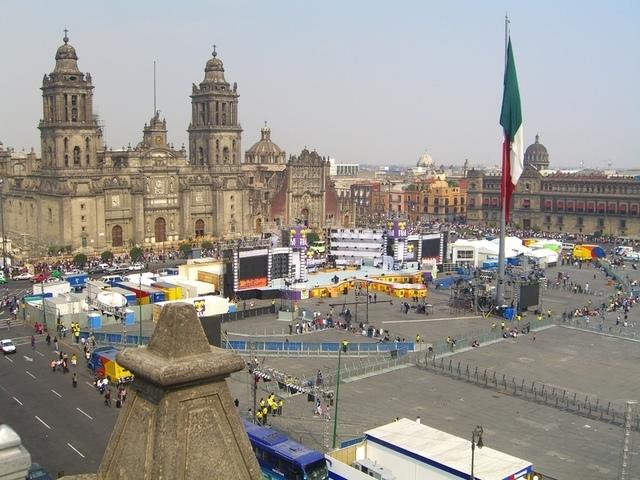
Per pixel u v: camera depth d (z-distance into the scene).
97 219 166.00
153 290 113.25
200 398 9.96
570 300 128.00
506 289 124.12
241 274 123.44
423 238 156.25
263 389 72.19
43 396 68.50
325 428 59.22
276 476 47.59
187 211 182.62
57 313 96.19
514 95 109.38
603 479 51.91
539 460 55.41
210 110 191.25
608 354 89.56
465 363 84.19
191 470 9.77
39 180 170.75
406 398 70.38
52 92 161.00
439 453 45.59
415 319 110.62
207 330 74.88
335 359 85.00
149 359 9.85
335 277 134.75
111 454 10.36
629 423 48.62
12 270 141.12
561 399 70.62
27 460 12.09
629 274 154.50
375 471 46.09
